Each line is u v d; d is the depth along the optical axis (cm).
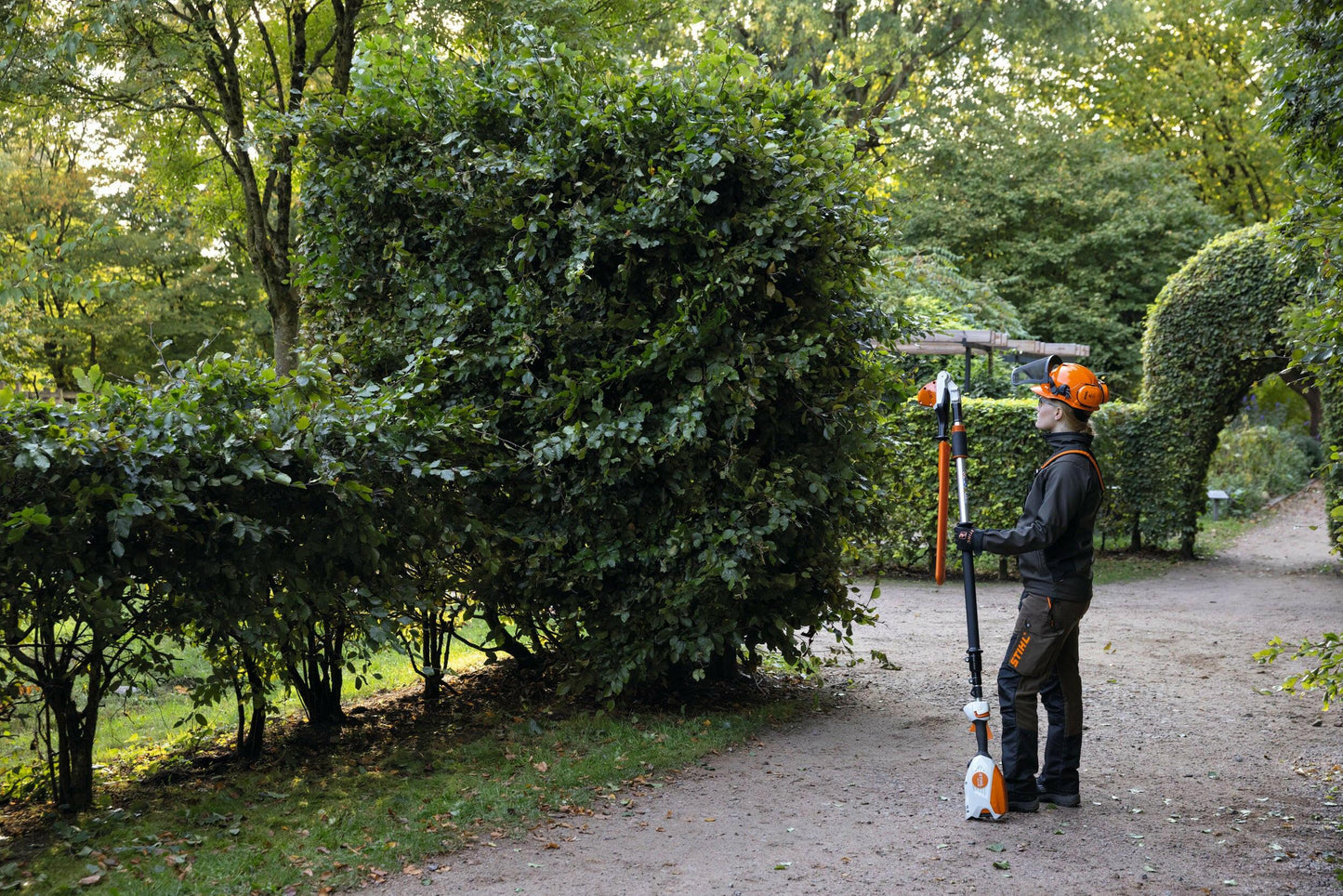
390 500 510
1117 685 702
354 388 600
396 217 655
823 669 759
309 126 654
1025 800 448
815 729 594
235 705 666
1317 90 548
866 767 517
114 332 2511
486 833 423
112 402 425
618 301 594
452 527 543
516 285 599
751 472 584
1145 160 2644
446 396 630
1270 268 1340
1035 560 443
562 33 1106
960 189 2583
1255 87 2823
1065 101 3056
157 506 404
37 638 429
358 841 406
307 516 478
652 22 1513
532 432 605
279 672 527
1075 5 2427
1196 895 359
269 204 1477
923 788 482
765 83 616
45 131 1370
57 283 691
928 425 1350
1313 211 468
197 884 361
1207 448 1447
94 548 410
